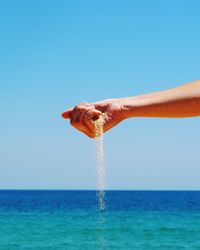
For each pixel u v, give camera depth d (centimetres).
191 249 2534
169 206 6506
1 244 2648
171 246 2638
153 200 9488
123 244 2698
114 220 3988
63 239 2850
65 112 229
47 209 5506
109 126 224
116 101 226
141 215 4525
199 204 7219
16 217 4266
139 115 223
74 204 7181
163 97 219
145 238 2944
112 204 7300
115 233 3153
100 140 222
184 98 215
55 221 3869
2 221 3894
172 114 218
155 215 4522
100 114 221
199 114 216
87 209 5509
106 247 2586
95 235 3031
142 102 222
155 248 2567
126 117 226
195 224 3691
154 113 221
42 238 2884
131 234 3109
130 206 6450
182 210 5400
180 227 3497
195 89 216
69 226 3509
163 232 3228
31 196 13262
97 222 3812
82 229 3328
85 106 223
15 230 3272
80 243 2708
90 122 220
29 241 2762
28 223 3712
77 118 223
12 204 7169
